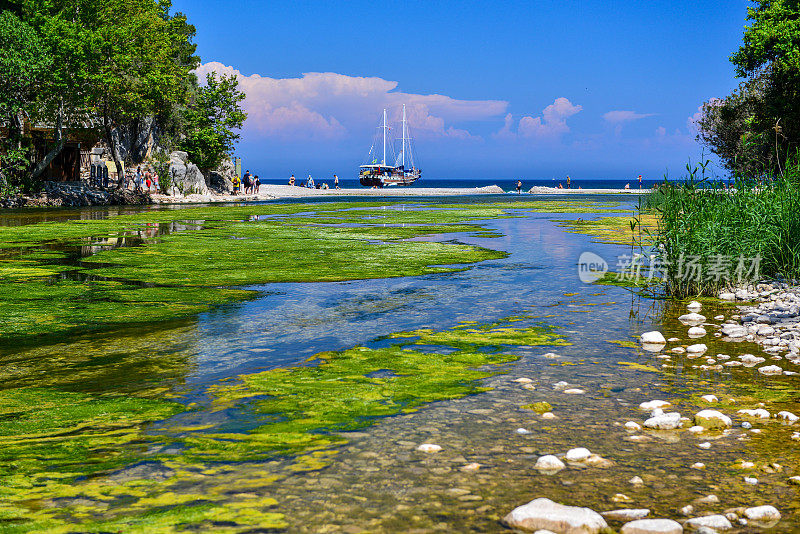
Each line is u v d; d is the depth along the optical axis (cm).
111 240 2009
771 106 3206
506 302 1005
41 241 1972
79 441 434
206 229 2456
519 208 4353
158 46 4903
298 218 3169
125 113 4781
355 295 1073
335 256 1614
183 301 1018
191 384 574
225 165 7500
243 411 496
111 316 903
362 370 618
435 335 776
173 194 5828
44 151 4850
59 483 366
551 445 426
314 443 428
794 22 3155
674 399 531
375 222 2906
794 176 1183
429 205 4825
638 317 888
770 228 1123
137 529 312
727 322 853
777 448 422
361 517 325
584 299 1031
